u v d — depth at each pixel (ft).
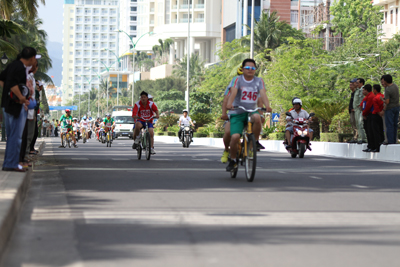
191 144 161.99
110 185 40.09
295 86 161.27
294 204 30.89
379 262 18.19
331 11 288.92
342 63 169.17
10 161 39.47
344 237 21.99
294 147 79.71
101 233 22.72
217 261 18.25
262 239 21.59
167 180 43.98
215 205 30.35
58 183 41.29
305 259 18.53
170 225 24.44
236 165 45.06
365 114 77.15
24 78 38.68
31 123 59.26
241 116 43.01
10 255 19.22
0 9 81.25
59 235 22.33
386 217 26.78
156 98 473.67
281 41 236.63
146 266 17.66
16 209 26.30
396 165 64.13
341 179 46.26
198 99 292.61
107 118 137.18
